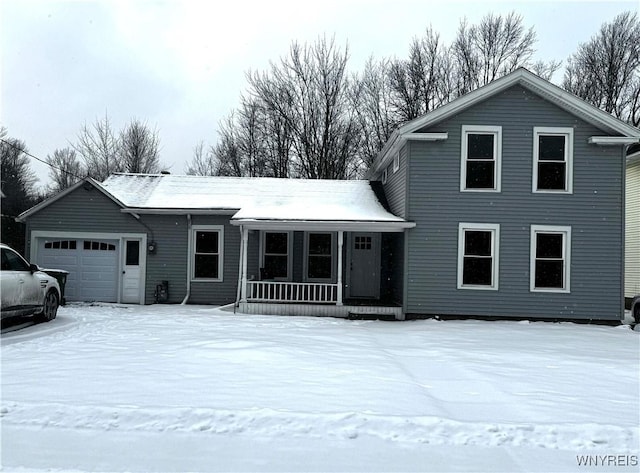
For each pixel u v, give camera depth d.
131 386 5.79
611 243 13.23
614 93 29.98
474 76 32.84
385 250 16.09
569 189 13.30
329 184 17.61
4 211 38.34
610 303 13.18
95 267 15.88
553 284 13.34
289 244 16.06
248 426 4.57
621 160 13.28
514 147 13.40
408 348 8.90
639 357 8.36
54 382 5.94
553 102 13.34
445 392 5.87
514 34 32.38
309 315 13.71
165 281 15.82
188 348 8.23
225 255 15.96
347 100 32.09
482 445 4.29
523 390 6.02
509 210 13.34
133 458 4.01
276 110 31.95
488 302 13.31
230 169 33.75
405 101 32.50
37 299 10.44
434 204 13.46
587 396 5.80
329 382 6.13
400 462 3.98
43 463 3.92
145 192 16.81
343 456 4.06
